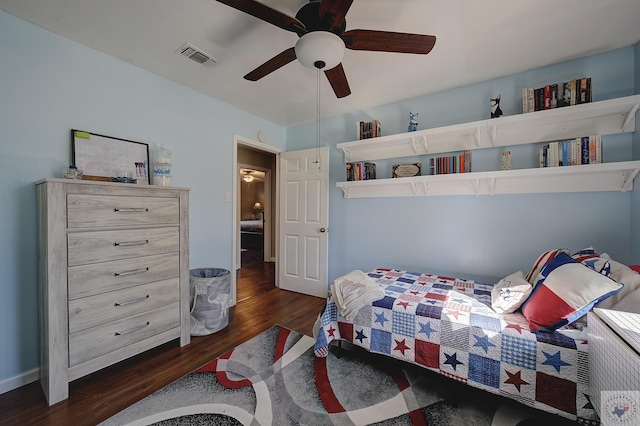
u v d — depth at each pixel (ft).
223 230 9.89
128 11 5.23
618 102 6.02
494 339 4.69
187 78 8.05
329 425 4.55
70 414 4.76
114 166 6.91
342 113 10.93
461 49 6.44
